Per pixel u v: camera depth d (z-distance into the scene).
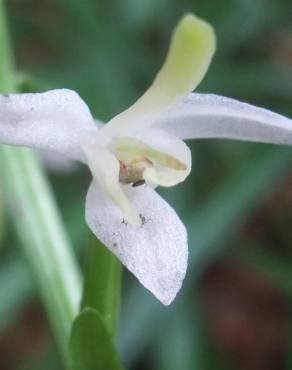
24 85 0.11
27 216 0.11
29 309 0.21
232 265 0.21
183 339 0.16
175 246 0.08
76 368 0.09
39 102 0.08
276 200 0.19
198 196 0.16
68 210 0.16
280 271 0.17
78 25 0.17
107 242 0.08
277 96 0.17
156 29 0.17
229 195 0.15
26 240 0.11
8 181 0.11
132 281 0.16
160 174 0.08
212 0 0.17
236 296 0.21
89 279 0.09
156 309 0.15
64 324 0.11
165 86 0.08
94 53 0.17
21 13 0.18
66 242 0.11
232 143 0.16
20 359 0.20
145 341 0.15
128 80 0.17
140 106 0.08
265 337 0.21
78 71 0.17
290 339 0.17
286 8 0.17
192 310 0.16
